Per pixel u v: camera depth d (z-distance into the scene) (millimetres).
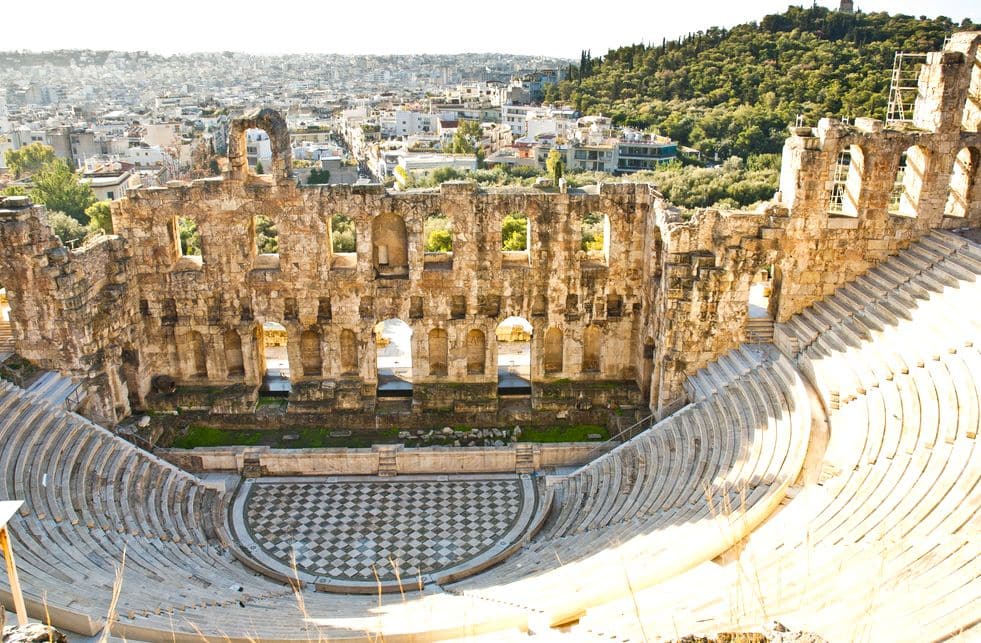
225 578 35281
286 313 48656
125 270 46531
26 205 40906
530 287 48344
